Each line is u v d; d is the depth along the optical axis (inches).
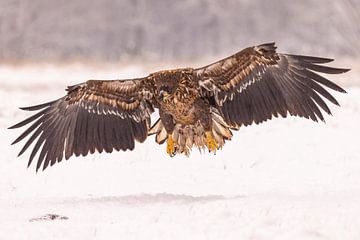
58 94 1717.5
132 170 907.4
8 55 3954.2
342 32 3528.5
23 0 3991.1
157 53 4352.9
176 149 621.3
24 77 2336.4
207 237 520.7
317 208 562.3
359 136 1056.2
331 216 541.3
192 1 4311.0
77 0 4109.3
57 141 632.4
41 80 2240.4
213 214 563.2
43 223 574.9
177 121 617.0
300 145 1007.6
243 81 610.9
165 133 629.9
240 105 613.6
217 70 606.2
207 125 615.2
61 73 2477.9
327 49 4062.5
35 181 864.9
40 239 534.0
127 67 2696.9
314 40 4185.5
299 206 571.5
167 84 605.0
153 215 580.7
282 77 601.0
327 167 885.8
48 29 4042.8
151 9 4284.0
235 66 604.1
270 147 1000.9
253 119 610.2
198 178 866.1
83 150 634.8
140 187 831.1
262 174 869.2
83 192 807.7
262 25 4365.2
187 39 4379.9
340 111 1269.7
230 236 519.8
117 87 627.8
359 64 2847.0
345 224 524.7
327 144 1008.9
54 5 4057.6
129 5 4232.3
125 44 4212.6
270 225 533.6
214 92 615.2
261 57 599.5
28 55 3973.9
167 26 4330.7
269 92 605.0
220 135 617.0
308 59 592.4
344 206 568.1
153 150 1004.6
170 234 531.2
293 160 928.3
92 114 637.3
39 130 631.2
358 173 847.7
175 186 833.5
